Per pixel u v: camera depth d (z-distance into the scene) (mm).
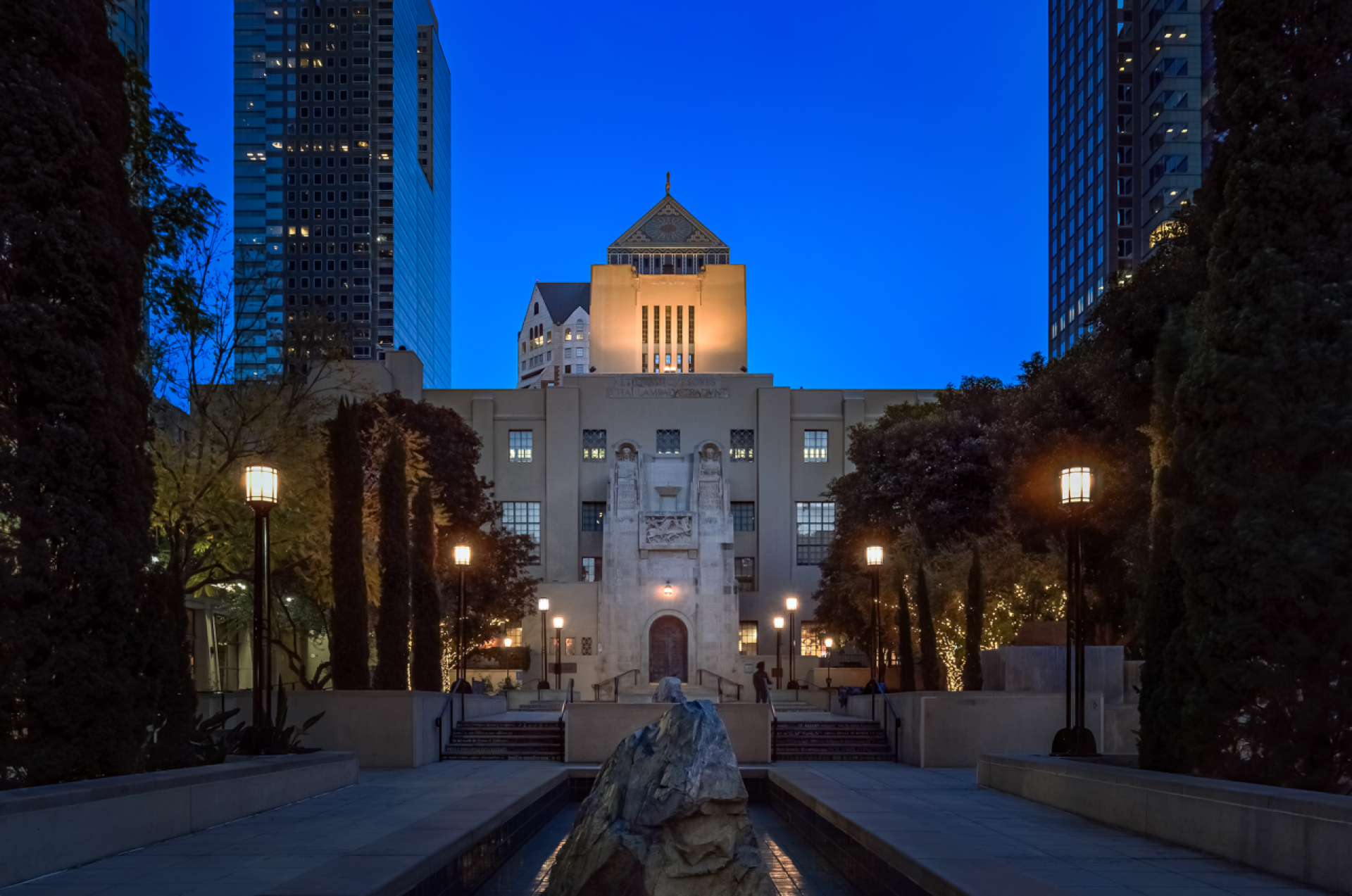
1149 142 91938
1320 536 12414
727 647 65250
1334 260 13320
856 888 12727
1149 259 31016
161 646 13719
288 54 148875
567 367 184125
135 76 19828
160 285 21766
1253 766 12656
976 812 14758
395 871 9500
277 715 20266
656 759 9492
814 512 74250
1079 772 14367
